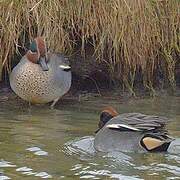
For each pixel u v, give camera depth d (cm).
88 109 1389
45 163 1000
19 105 1413
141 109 1391
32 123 1254
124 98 1498
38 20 1439
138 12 1498
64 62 1409
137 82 1559
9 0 1436
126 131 1091
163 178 934
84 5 1470
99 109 1390
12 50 1444
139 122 1098
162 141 1070
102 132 1104
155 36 1534
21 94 1402
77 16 1469
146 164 1002
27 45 1482
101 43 1482
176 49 1566
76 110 1379
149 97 1509
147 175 947
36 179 923
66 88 1411
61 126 1233
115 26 1481
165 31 1549
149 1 1514
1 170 960
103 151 1079
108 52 1514
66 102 1454
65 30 1478
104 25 1480
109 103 1448
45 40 1436
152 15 1517
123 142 1089
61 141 1127
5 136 1153
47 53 1403
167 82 1568
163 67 1568
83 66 1535
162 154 1062
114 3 1480
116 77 1539
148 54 1534
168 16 1548
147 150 1075
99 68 1541
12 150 1066
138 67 1538
